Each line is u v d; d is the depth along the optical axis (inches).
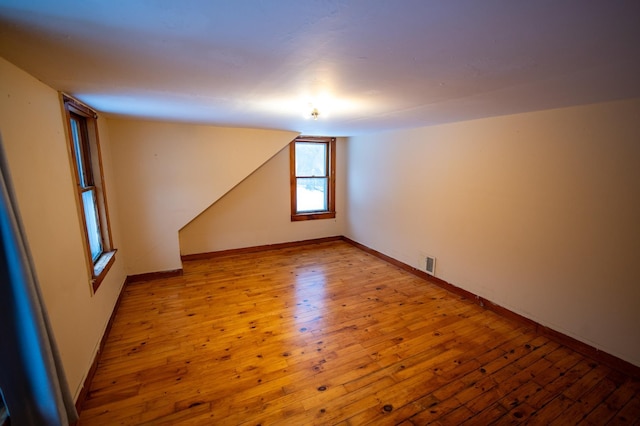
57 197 72.1
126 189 142.9
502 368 87.4
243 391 78.6
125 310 121.5
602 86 67.8
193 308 123.5
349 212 218.8
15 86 56.9
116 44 46.3
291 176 204.1
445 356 93.0
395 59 51.8
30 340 44.1
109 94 81.5
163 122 144.4
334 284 148.4
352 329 108.2
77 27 40.2
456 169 131.3
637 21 36.8
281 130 171.5
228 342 100.3
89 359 82.0
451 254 137.6
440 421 69.7
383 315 118.2
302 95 80.7
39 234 61.1
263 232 200.8
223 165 161.9
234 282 150.4
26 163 59.1
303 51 48.9
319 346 98.0
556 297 99.3
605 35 41.3
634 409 73.0
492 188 116.6
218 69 58.9
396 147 167.3
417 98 82.4
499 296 117.8
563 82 65.1
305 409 73.0
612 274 85.9
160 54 50.5
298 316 117.4
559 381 82.2
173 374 84.8
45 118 69.7
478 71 58.3
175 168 151.7
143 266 151.0
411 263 162.4
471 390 79.0
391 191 173.9
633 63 52.6
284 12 35.7
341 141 216.2
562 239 96.3
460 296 134.6
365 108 97.3
